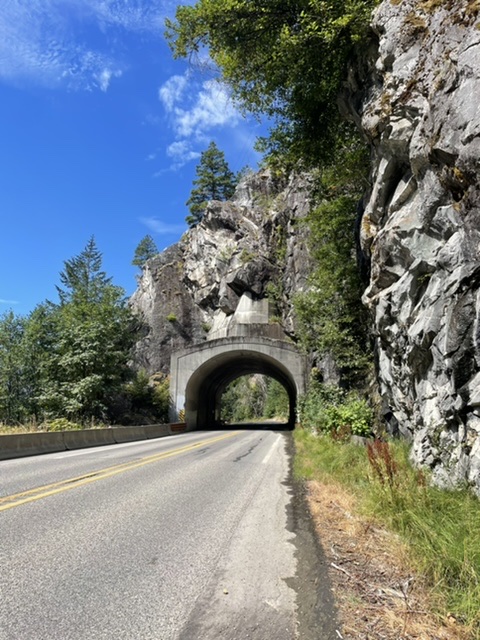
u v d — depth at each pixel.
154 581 3.50
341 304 19.77
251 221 62.78
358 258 15.68
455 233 6.25
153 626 2.77
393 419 11.70
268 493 7.25
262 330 47.50
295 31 12.48
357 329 19.25
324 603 3.07
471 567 3.24
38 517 5.38
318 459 10.28
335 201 18.81
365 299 11.18
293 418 42.06
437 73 7.12
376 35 9.87
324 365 29.09
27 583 3.41
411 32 8.22
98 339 32.38
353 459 9.09
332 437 13.12
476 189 5.58
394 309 8.88
